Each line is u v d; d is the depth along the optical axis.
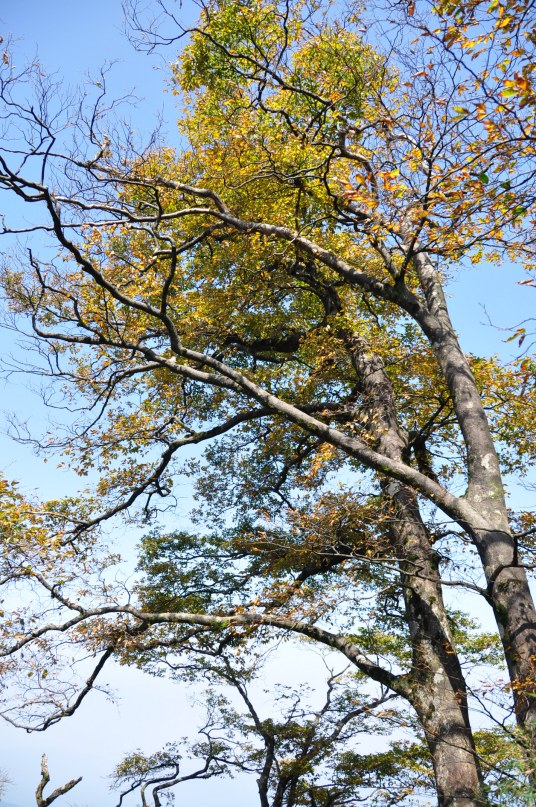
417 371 15.09
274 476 18.20
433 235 10.73
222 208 15.38
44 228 11.15
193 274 17.34
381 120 11.17
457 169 9.63
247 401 17.06
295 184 14.98
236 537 17.14
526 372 9.41
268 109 15.05
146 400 16.81
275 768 16.91
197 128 18.73
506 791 6.25
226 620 12.09
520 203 9.39
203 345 16.83
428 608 11.22
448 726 9.89
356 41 16.05
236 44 17.62
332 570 14.12
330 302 16.22
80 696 13.41
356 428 13.49
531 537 11.46
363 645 15.97
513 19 7.97
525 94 8.10
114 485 15.62
